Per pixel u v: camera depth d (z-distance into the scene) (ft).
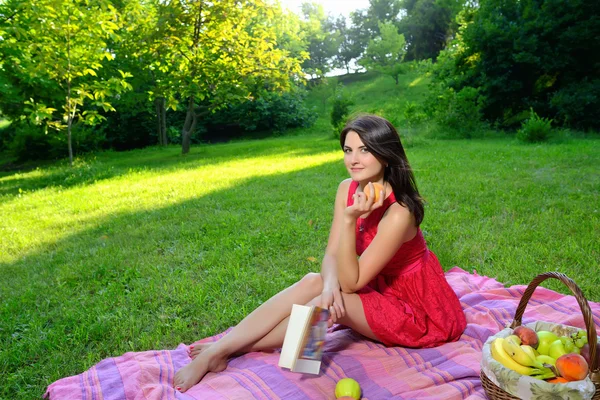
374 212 8.98
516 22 60.95
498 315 10.45
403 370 8.63
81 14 39.06
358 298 8.89
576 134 53.21
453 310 9.48
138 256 16.52
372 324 8.84
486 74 63.41
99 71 60.08
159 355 9.65
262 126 97.60
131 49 54.44
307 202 24.00
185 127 58.18
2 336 11.18
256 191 27.55
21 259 17.31
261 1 52.95
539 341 7.55
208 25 52.95
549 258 14.26
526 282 13.07
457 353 8.99
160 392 8.03
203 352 8.75
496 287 12.46
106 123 80.94
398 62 143.54
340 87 116.47
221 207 23.94
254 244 17.28
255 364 8.74
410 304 9.27
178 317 11.75
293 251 16.37
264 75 56.39
